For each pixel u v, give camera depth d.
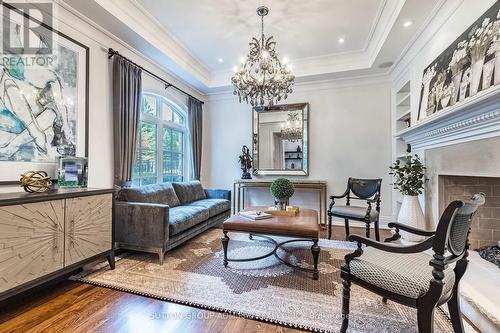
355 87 4.30
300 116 4.60
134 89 3.23
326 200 4.36
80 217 2.10
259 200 4.88
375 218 3.06
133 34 2.91
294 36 3.36
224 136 5.17
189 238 3.09
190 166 4.83
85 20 2.63
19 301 1.83
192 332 1.51
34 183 2.02
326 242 3.23
